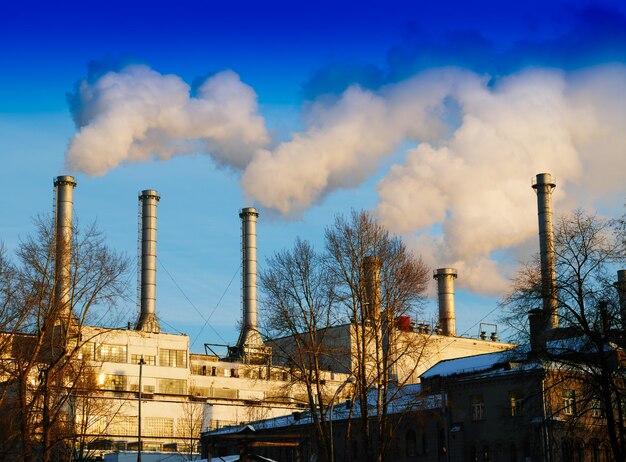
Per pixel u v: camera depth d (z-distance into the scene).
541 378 58.38
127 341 135.50
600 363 56.88
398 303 70.38
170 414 134.25
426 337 75.50
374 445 86.50
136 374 134.88
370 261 70.88
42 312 62.62
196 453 119.56
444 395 80.12
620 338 54.72
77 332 70.56
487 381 78.06
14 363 63.84
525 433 73.88
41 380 62.47
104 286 64.81
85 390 76.38
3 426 62.94
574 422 59.06
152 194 150.62
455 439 79.06
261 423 104.00
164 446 126.94
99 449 119.38
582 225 55.53
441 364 87.62
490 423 77.31
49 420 61.81
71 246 64.44
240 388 141.75
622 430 54.16
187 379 138.25
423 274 71.62
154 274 148.38
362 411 68.88
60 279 63.47
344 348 74.62
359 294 70.31
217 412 136.62
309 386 70.25
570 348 57.16
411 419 83.69
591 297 54.59
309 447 91.81
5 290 62.66
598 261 55.12
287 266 70.69
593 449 71.06
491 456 76.81
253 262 156.38
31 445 61.22
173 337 139.75
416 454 83.56
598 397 54.25
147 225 149.38
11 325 62.72
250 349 147.75
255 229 157.75
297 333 70.75
